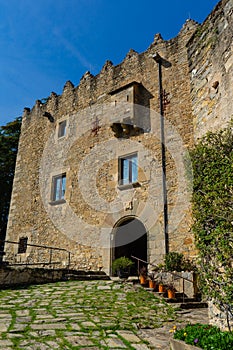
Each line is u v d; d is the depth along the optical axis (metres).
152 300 6.86
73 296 6.88
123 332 4.72
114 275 9.91
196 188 5.83
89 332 4.57
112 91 11.71
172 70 10.72
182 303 6.75
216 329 4.16
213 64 6.57
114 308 6.03
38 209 13.62
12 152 21.72
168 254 8.38
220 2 6.45
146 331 4.90
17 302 6.23
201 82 7.09
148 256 9.22
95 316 5.43
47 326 4.70
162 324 5.30
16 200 14.96
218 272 5.00
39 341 4.04
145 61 11.63
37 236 13.16
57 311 5.61
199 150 5.96
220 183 5.21
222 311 4.83
